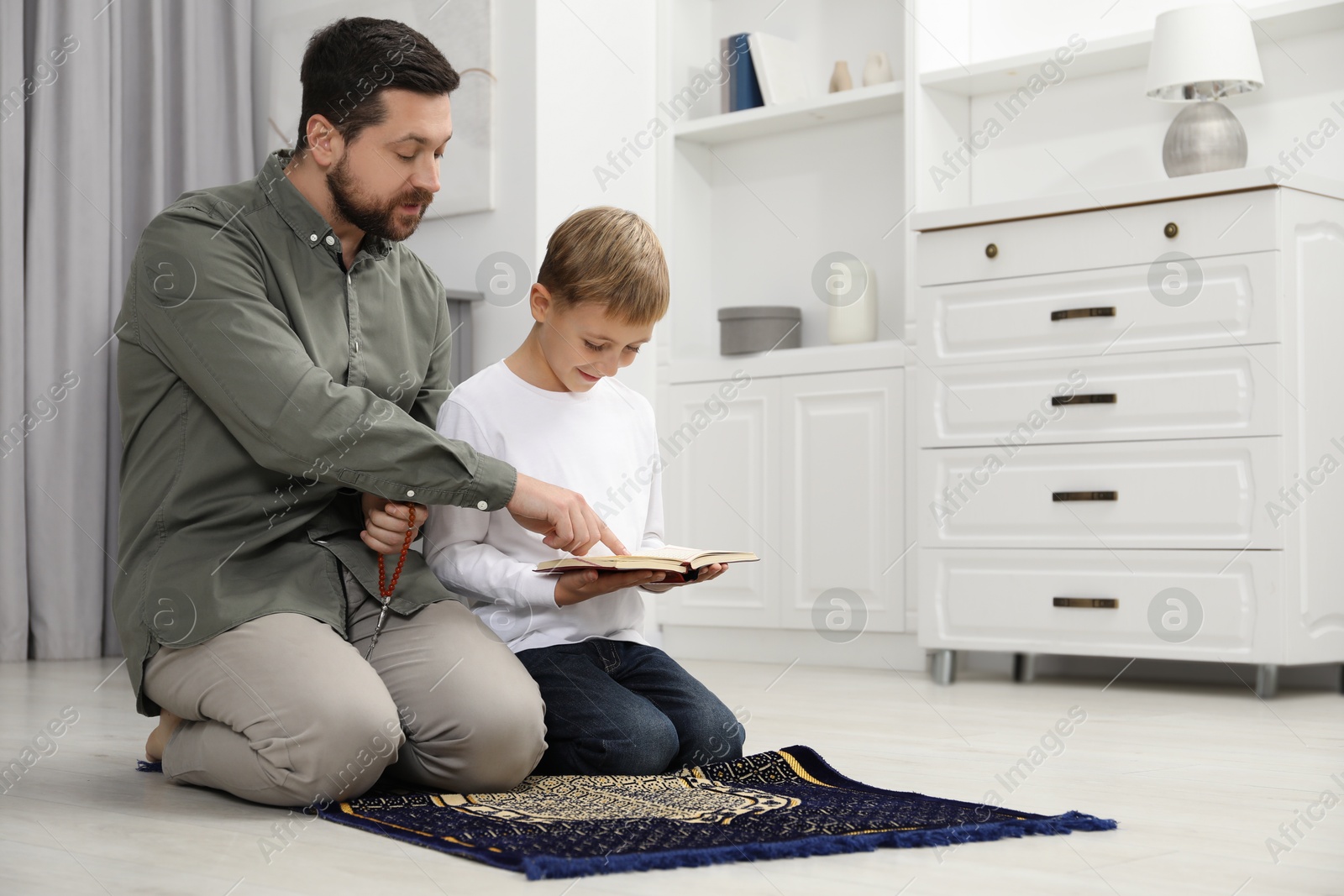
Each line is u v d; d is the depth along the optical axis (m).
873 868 1.03
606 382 1.63
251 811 1.26
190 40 3.50
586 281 1.44
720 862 1.04
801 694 2.44
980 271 2.71
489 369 1.57
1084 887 0.99
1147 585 2.50
